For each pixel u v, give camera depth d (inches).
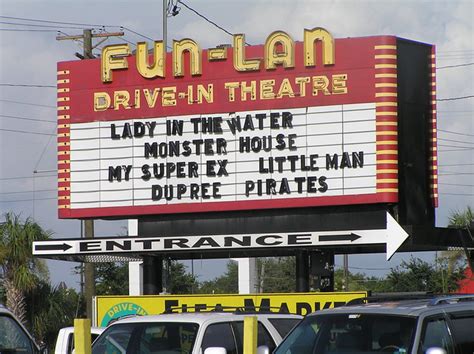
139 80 931.3
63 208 939.3
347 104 874.1
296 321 574.9
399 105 882.8
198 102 914.1
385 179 858.8
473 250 908.0
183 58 920.9
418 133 895.1
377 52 869.8
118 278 2126.0
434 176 900.0
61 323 1358.3
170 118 920.3
